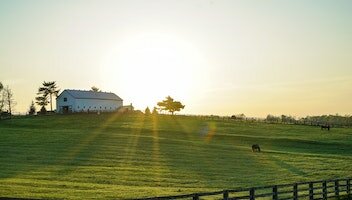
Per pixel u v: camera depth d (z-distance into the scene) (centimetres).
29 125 11231
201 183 4978
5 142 7944
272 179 5475
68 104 15288
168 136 10081
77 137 8856
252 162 6900
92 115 13612
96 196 3791
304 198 4019
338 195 4056
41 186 4241
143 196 3856
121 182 4791
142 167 5950
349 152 8844
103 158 6581
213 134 10631
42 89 17625
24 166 5694
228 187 4759
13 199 3092
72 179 4838
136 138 9012
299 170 6278
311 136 10900
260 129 12025
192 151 7788
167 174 5497
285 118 15825
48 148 7394
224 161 6881
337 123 14525
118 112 14775
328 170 6338
